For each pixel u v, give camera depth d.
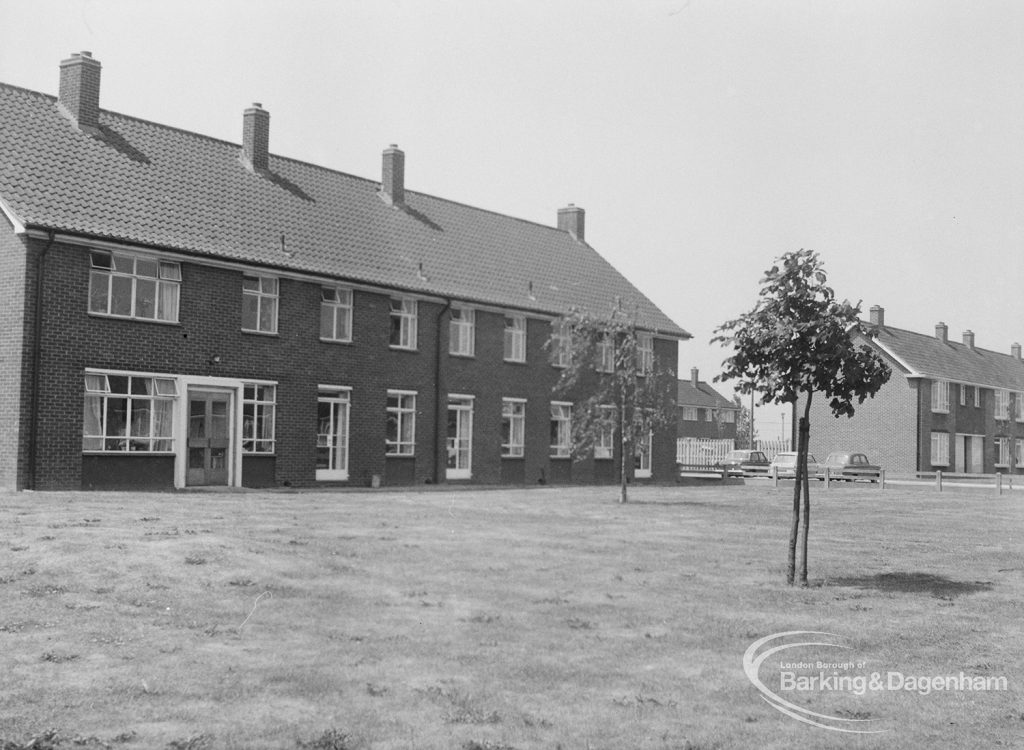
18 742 7.44
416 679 9.32
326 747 7.56
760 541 19.56
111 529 16.53
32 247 24.39
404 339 35.00
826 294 14.28
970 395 66.31
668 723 8.34
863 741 8.09
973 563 17.41
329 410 32.22
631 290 46.66
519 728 8.11
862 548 19.12
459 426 37.09
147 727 7.86
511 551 16.81
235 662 9.64
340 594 12.75
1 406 24.41
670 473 47.12
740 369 14.75
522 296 39.72
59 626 10.67
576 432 30.55
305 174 36.22
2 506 19.52
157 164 30.17
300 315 30.97
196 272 27.92
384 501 25.45
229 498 24.19
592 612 12.25
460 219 42.06
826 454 62.81
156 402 26.94
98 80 29.58
